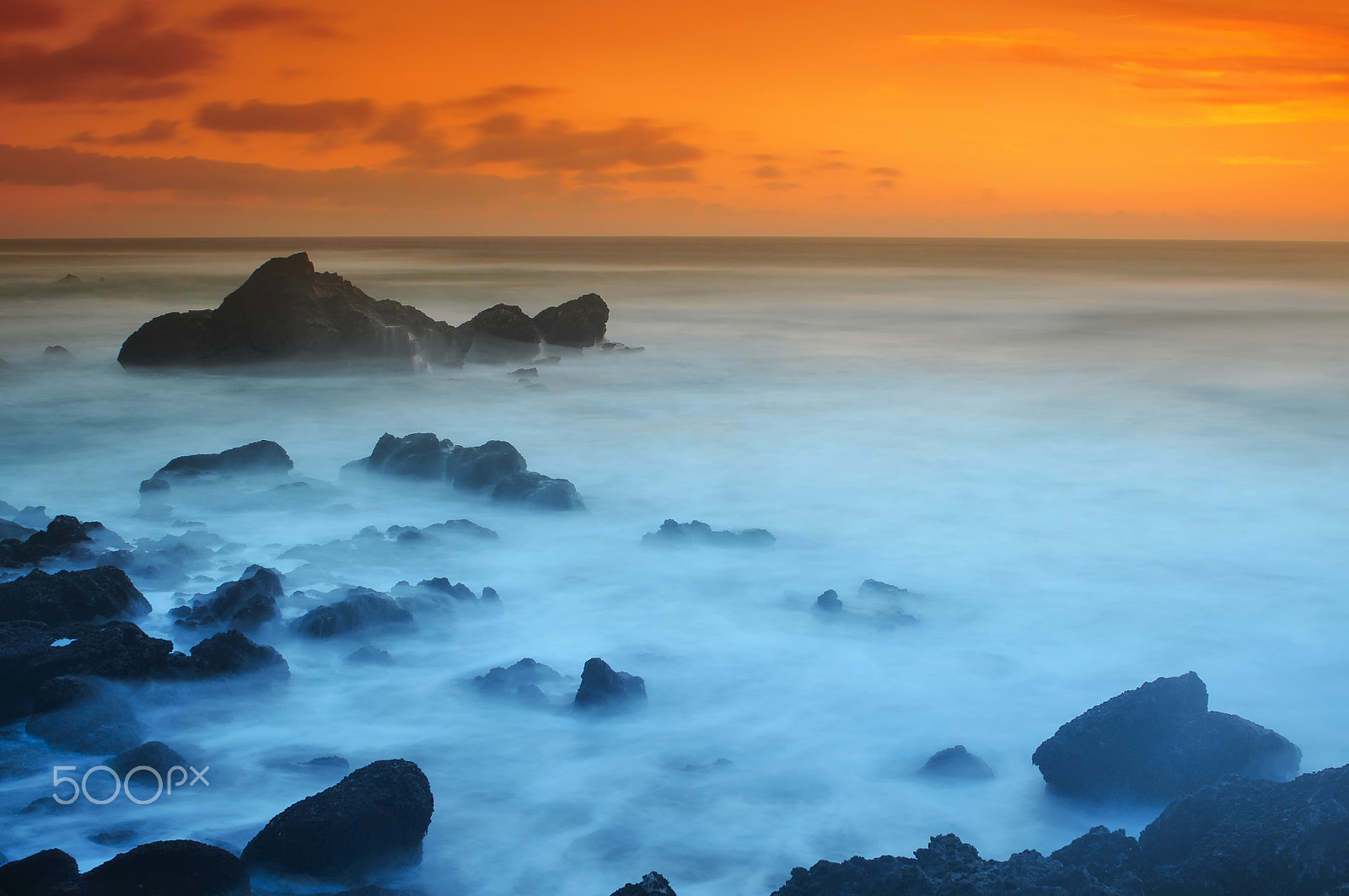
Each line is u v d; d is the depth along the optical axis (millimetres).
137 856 7527
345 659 12305
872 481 21672
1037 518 19062
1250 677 12242
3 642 11266
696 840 8984
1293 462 23469
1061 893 7371
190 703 11070
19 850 8539
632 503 19781
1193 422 28156
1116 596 14969
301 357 35438
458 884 8375
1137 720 9648
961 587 15359
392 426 27109
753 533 17172
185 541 16281
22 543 15141
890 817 9375
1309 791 8109
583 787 9758
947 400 31828
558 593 14906
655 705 11422
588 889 8336
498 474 19875
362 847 8195
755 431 26844
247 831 8922
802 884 7777
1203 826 8312
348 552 16125
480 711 11188
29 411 28594
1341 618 14117
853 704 11531
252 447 20688
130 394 31500
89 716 10297
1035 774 10148
